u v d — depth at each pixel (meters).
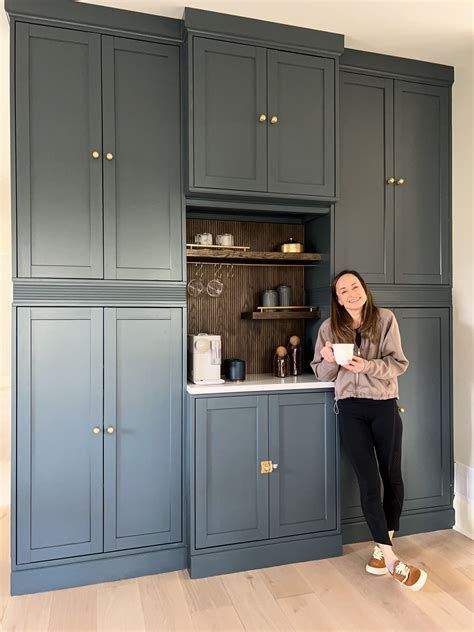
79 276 2.25
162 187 2.39
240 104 2.39
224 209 2.68
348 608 2.07
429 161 2.87
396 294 2.78
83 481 2.26
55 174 2.22
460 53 2.76
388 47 2.69
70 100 2.24
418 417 2.81
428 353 2.85
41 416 2.21
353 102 2.70
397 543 2.68
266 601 2.12
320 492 2.54
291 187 2.48
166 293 2.39
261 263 2.83
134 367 2.34
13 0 2.14
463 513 2.83
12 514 2.17
